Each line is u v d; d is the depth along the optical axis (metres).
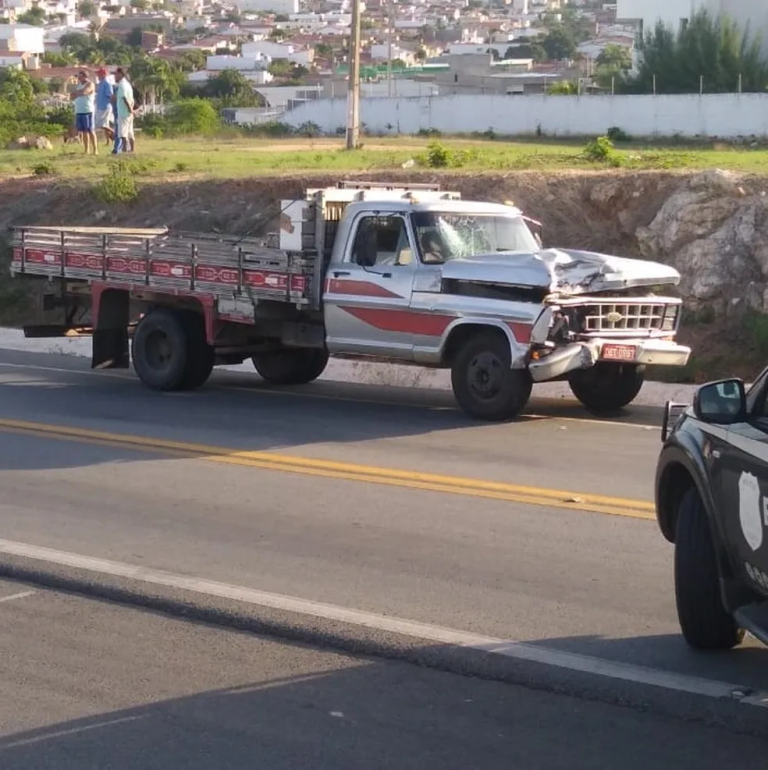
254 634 7.46
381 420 14.73
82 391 17.08
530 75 86.94
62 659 7.05
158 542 9.41
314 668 6.91
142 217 26.95
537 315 13.96
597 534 9.59
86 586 8.30
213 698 6.49
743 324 18.95
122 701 6.46
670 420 8.33
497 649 7.09
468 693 6.55
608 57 106.12
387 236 15.29
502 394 14.42
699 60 55.84
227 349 16.97
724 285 19.59
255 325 16.56
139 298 17.47
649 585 8.32
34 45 170.62
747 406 6.54
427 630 7.41
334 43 174.38
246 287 16.17
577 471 11.84
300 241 15.62
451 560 8.91
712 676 6.71
